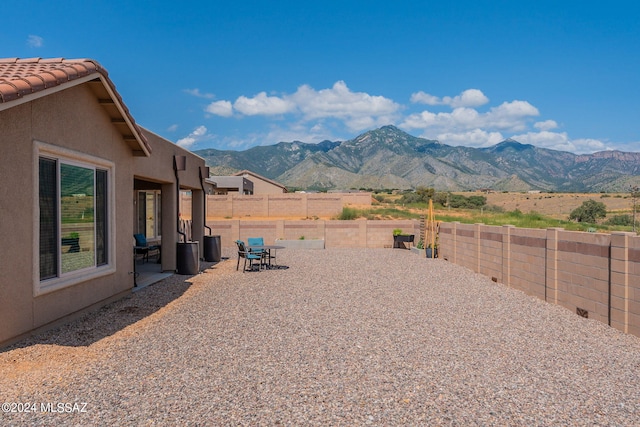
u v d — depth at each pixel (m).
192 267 13.68
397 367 5.71
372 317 8.49
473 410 4.48
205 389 4.92
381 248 25.45
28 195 6.49
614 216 38.97
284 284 12.24
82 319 7.93
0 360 5.66
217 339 6.89
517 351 6.49
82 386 4.96
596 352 6.51
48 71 6.62
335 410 4.44
